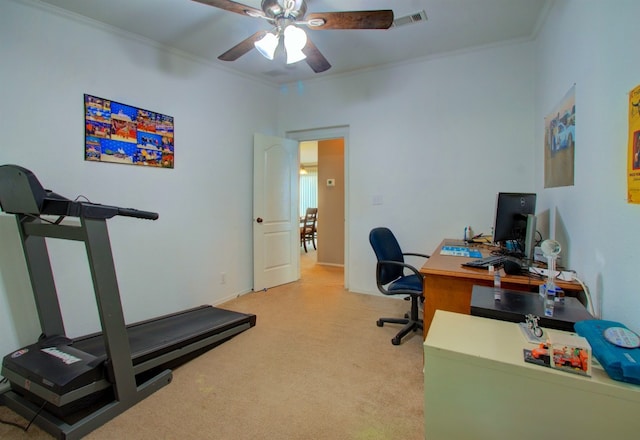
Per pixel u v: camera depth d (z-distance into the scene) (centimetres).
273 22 206
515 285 181
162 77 295
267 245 407
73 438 153
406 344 254
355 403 182
